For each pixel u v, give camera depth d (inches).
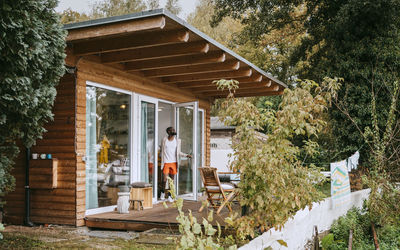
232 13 823.7
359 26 526.0
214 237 231.6
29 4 193.3
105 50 273.3
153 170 392.5
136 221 275.1
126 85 350.3
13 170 312.8
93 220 288.2
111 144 333.1
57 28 215.0
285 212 184.7
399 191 325.7
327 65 581.0
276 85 459.2
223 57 301.1
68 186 292.5
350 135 517.0
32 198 305.3
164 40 251.3
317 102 198.7
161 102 416.5
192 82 434.6
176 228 261.7
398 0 490.9
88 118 308.0
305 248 230.4
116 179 338.3
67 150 294.5
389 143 374.3
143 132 375.6
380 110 506.9
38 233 270.2
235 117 189.0
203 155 509.0
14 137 214.5
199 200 415.8
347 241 277.4
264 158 176.2
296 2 756.6
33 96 198.4
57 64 216.2
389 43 512.7
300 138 696.4
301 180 196.5
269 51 976.3
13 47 188.2
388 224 313.1
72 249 221.0
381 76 502.3
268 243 165.0
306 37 778.8
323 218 278.8
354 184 449.1
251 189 186.5
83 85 299.7
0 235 180.5
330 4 677.3
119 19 234.2
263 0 754.2
